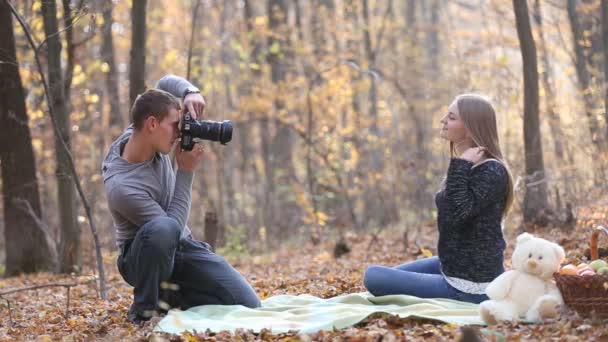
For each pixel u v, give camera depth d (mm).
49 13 12156
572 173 14805
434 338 5457
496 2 23984
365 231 19797
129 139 6926
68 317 7648
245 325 6133
